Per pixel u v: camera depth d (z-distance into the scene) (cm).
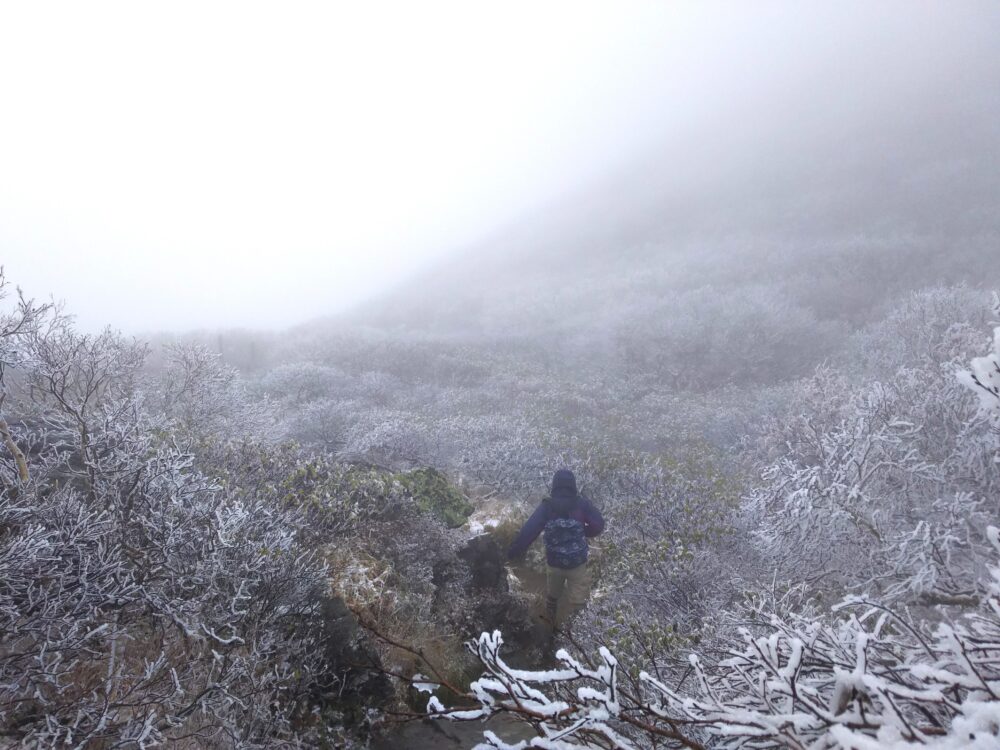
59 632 247
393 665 365
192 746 256
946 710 154
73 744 225
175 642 291
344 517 448
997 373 162
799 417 577
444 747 336
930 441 416
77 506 297
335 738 316
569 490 504
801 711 158
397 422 867
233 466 480
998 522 318
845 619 320
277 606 329
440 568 488
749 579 435
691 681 261
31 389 429
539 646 484
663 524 602
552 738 147
